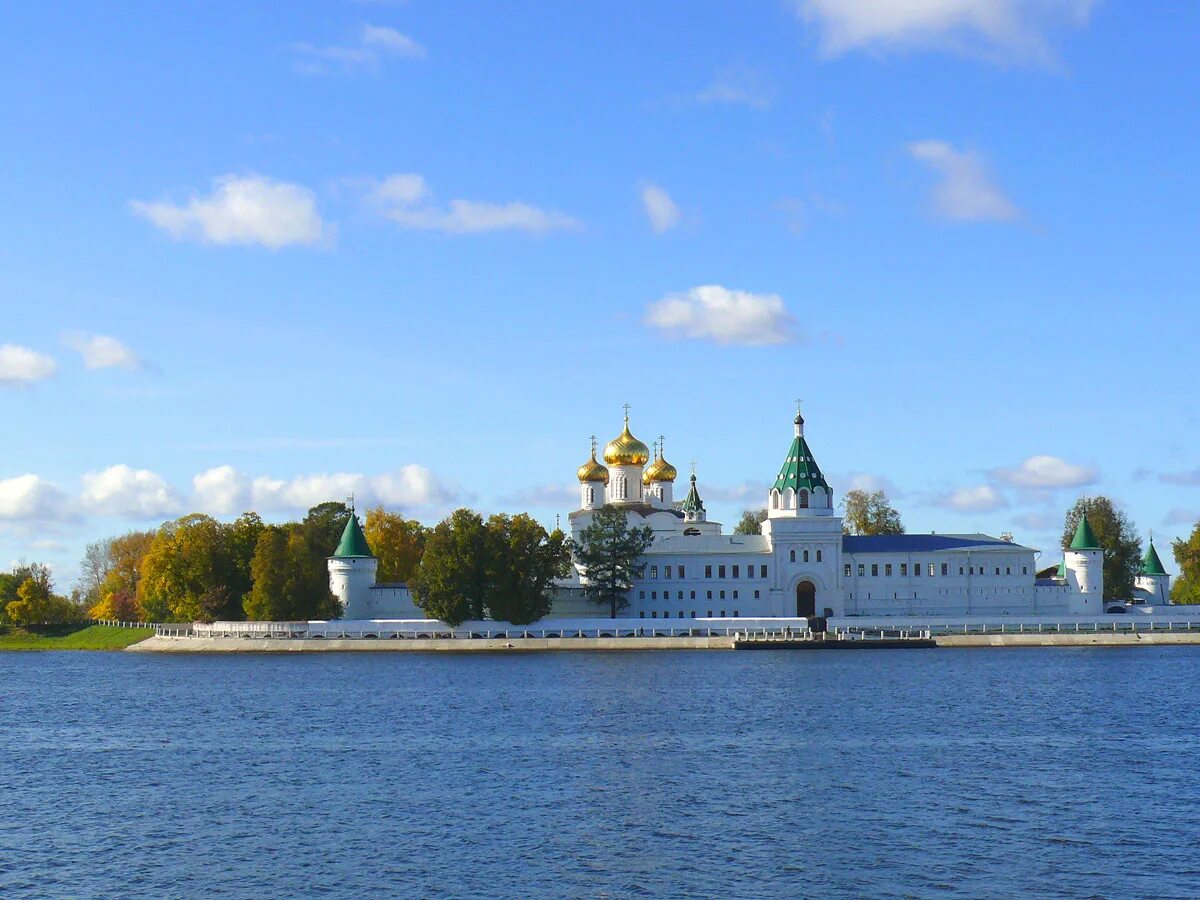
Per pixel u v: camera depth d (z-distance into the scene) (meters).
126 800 85.62
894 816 78.75
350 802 83.69
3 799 86.56
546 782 89.12
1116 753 99.31
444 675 163.75
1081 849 71.50
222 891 65.56
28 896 65.25
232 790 88.25
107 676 175.50
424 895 64.62
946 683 147.88
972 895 64.12
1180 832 74.81
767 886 65.62
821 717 118.88
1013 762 95.56
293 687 151.88
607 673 163.50
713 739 106.50
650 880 66.62
